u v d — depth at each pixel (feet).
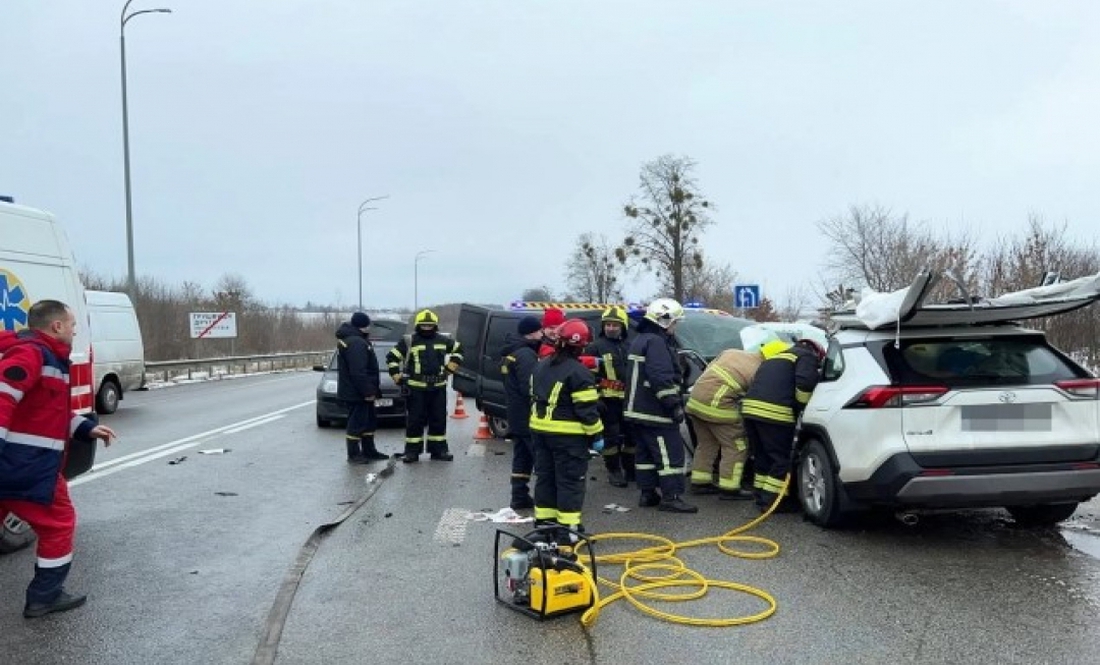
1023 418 18.04
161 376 99.30
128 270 81.30
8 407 14.40
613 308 28.25
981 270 49.88
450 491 27.02
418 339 33.14
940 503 18.10
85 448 20.33
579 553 19.19
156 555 19.71
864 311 19.61
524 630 14.53
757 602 15.80
